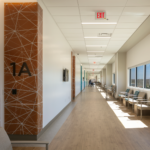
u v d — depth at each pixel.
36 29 3.49
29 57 3.47
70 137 3.71
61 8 4.34
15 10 3.53
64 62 7.04
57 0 3.92
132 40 7.62
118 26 5.68
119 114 6.21
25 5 3.52
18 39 3.50
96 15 4.53
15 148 3.13
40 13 3.69
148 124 4.80
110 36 6.87
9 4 3.54
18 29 3.51
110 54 11.59
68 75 8.09
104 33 6.50
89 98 11.48
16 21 3.52
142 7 4.25
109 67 18.53
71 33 6.52
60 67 6.16
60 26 5.72
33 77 3.47
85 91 18.17
